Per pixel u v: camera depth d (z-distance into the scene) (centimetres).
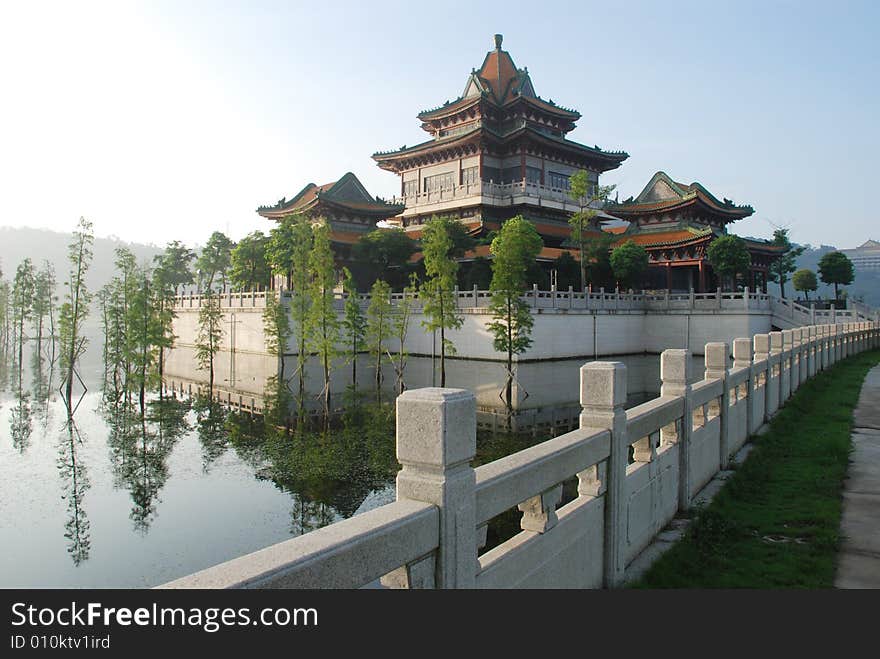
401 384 4878
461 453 463
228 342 6719
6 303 10138
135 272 5641
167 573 1633
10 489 2327
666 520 988
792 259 8750
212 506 2122
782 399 2092
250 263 7212
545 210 8125
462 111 8319
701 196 7225
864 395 2381
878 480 1249
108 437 3170
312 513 2050
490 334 5472
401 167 8900
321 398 4406
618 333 6184
